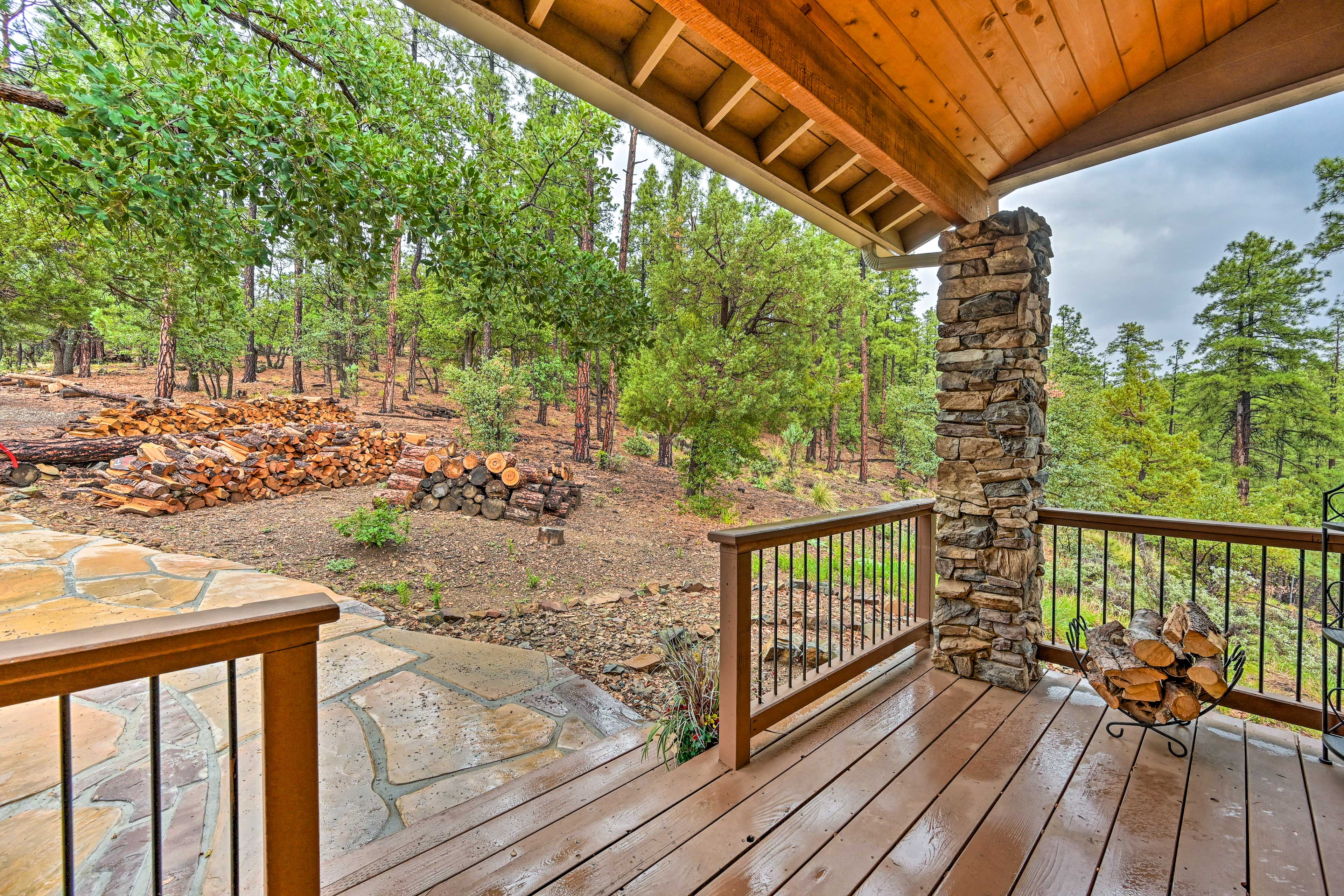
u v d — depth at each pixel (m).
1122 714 2.55
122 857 1.73
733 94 2.14
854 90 2.05
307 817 1.09
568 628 4.12
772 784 2.01
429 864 1.62
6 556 4.23
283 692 1.05
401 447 8.89
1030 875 1.56
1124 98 2.64
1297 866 1.61
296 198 3.28
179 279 4.50
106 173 2.91
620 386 9.97
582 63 1.91
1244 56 2.31
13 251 5.39
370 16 5.80
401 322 13.87
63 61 2.77
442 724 2.65
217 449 6.78
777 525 2.26
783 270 8.92
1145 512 10.54
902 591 5.65
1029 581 2.88
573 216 4.98
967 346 2.97
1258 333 13.55
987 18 2.01
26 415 8.01
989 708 2.61
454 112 4.84
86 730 2.48
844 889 1.51
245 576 4.33
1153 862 1.62
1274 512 11.30
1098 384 12.62
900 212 3.22
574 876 1.57
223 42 3.41
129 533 5.16
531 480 7.27
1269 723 3.38
